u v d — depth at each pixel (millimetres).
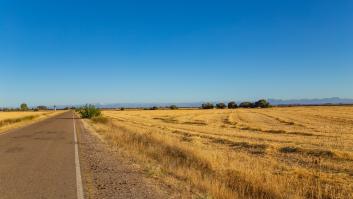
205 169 11406
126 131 26938
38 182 9516
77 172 11016
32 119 66500
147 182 9492
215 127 37000
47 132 30656
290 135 26078
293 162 13695
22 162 13148
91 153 15812
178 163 12180
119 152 16062
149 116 80562
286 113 82125
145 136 20562
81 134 28047
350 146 18453
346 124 39719
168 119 61750
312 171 11477
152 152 15102
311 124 40312
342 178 10492
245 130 32219
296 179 9984
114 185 9125
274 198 8391
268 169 11742
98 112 72500
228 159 13094
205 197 7855
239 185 9281
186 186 8992
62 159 13938
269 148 17469
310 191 8922
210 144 20031
